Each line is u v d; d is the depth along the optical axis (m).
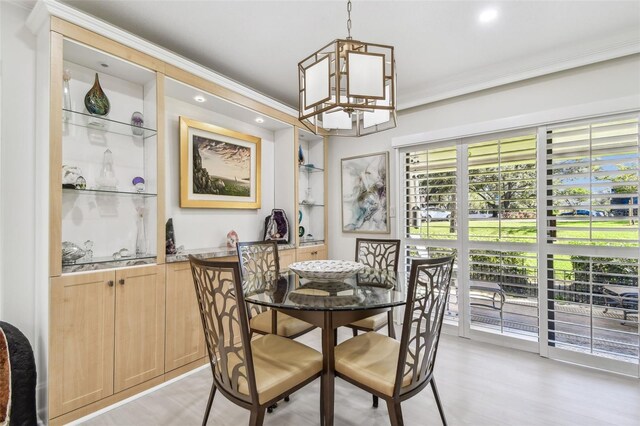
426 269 1.41
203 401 2.01
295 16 2.11
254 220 3.44
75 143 2.10
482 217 2.96
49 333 1.70
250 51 2.56
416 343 1.46
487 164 2.95
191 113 2.83
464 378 2.27
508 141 2.84
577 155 2.50
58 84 1.76
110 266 1.95
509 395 2.05
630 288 2.31
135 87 2.38
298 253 3.52
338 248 4.04
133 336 2.05
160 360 2.19
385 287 1.94
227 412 1.90
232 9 2.03
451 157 3.16
